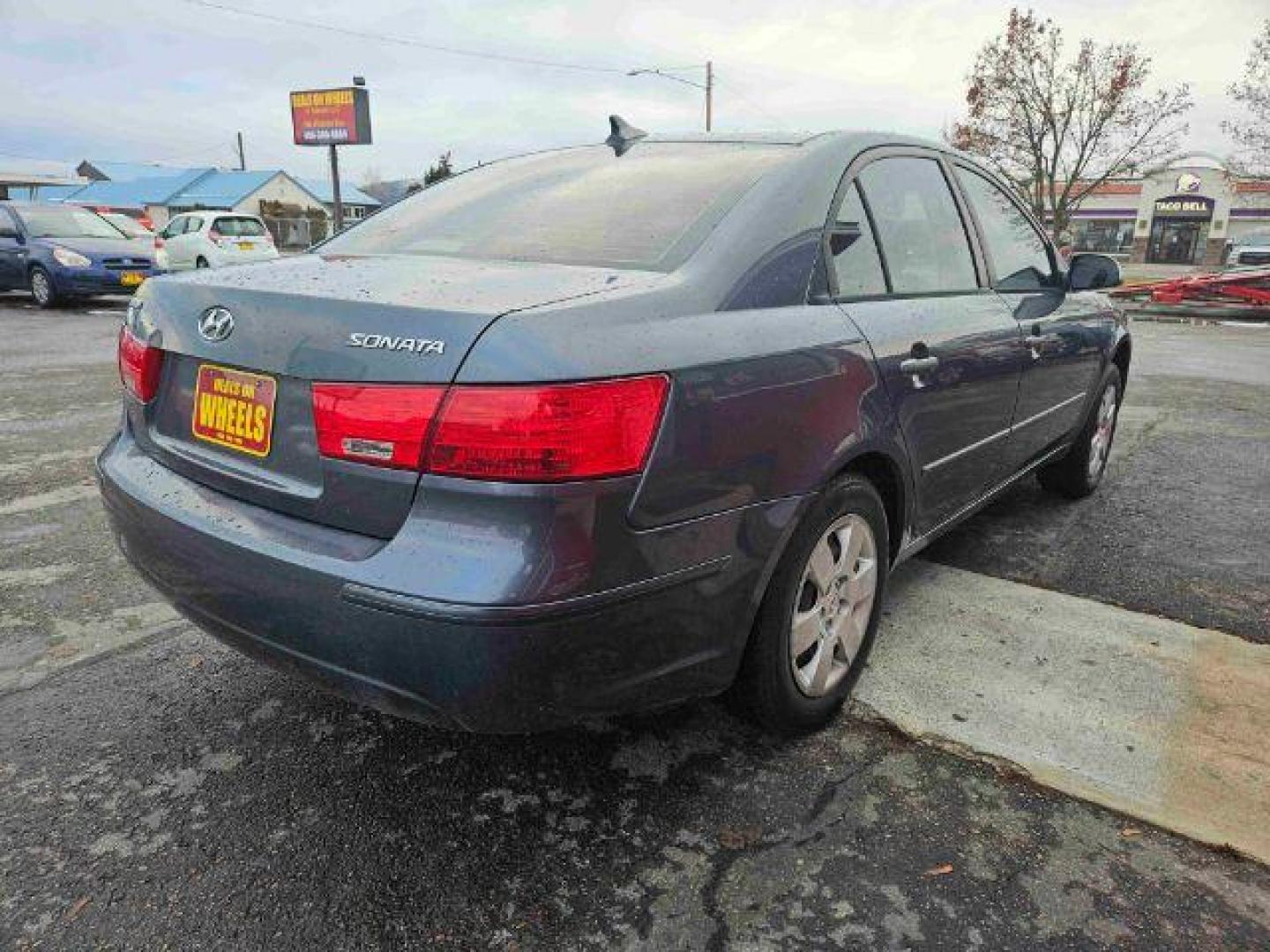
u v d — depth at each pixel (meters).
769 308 2.15
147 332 2.28
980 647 2.95
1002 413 3.27
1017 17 22.55
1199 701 2.62
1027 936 1.80
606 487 1.67
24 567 3.55
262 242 19.55
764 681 2.24
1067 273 3.87
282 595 1.83
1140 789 2.23
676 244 2.18
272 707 2.59
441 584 1.63
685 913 1.85
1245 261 24.75
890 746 2.42
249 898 1.88
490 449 1.62
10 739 2.42
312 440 1.86
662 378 1.78
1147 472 5.18
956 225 3.20
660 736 2.46
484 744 2.42
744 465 1.95
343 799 2.20
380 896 1.90
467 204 2.78
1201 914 1.86
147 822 2.11
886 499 2.67
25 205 14.04
